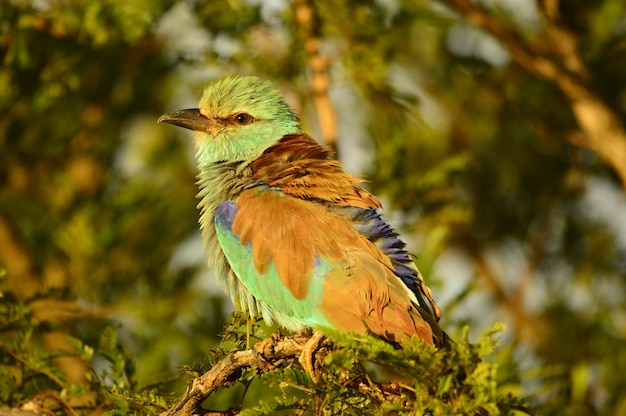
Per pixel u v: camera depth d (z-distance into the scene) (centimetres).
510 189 1688
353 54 1477
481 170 1723
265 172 1111
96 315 1359
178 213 1625
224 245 1077
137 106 1712
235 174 1153
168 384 1156
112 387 1000
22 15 1410
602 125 1502
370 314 943
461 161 1420
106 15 1410
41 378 1092
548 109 1647
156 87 1709
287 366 970
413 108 1527
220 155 1258
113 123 1697
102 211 1591
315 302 979
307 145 1126
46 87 1477
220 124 1255
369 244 996
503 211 1742
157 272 1524
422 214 1416
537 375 1209
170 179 1709
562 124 1638
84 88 1627
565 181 1686
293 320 1009
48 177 1656
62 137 1627
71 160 1677
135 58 1620
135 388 1077
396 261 1003
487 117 1689
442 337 957
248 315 1020
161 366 1327
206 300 1483
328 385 865
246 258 1043
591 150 1703
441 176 1398
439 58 1691
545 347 1566
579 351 1504
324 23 1474
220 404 1150
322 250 995
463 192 1733
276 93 1258
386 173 1413
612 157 1506
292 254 1005
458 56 1658
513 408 776
